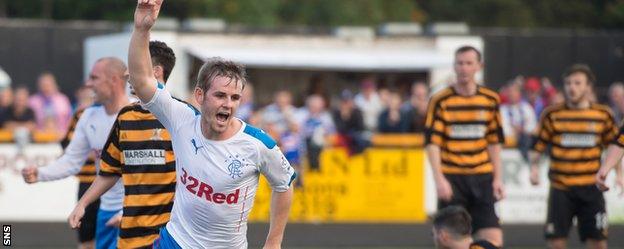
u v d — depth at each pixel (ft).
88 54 78.74
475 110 38.75
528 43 92.07
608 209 58.03
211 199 24.53
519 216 60.18
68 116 68.49
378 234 55.21
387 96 72.54
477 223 38.91
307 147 59.26
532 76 92.07
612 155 34.96
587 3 153.58
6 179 57.57
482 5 149.69
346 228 57.16
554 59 92.43
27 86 86.69
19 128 60.34
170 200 28.99
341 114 62.13
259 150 24.34
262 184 58.44
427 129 38.81
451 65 81.46
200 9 129.08
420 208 60.70
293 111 62.85
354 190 60.13
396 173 60.49
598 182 35.04
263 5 130.62
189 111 24.62
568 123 42.01
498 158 39.11
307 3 135.95
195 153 24.34
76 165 32.91
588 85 41.98
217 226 24.91
